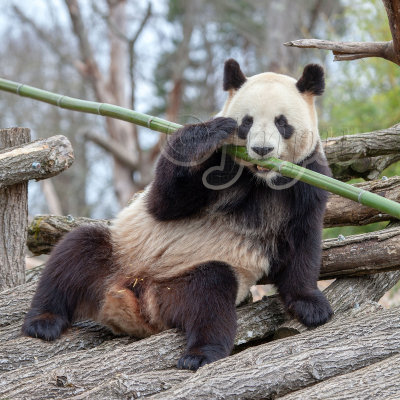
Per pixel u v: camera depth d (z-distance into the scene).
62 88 39.22
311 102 9.75
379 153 13.40
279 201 9.52
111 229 10.02
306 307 9.43
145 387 7.47
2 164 10.17
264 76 9.63
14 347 8.77
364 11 18.72
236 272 9.33
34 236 12.57
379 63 18.47
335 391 7.17
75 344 9.20
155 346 8.53
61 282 9.38
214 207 9.48
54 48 33.66
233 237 9.56
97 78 33.38
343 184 8.34
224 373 7.64
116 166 34.44
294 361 7.77
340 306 10.02
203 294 8.77
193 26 36.59
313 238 9.66
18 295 10.45
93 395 7.27
